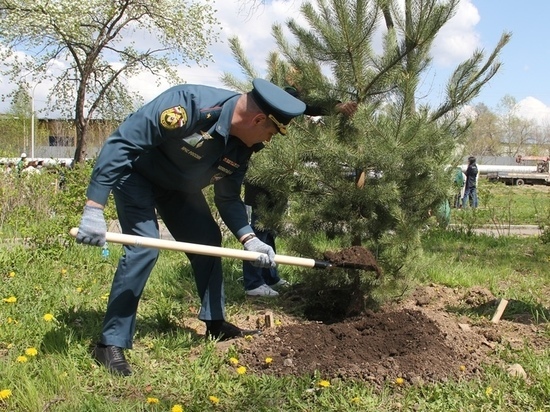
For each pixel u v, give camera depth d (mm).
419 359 3811
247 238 4121
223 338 4445
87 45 19625
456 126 5355
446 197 5051
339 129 5035
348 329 4371
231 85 5977
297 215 5129
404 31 4957
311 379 3631
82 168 9602
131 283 3756
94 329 4332
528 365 3971
